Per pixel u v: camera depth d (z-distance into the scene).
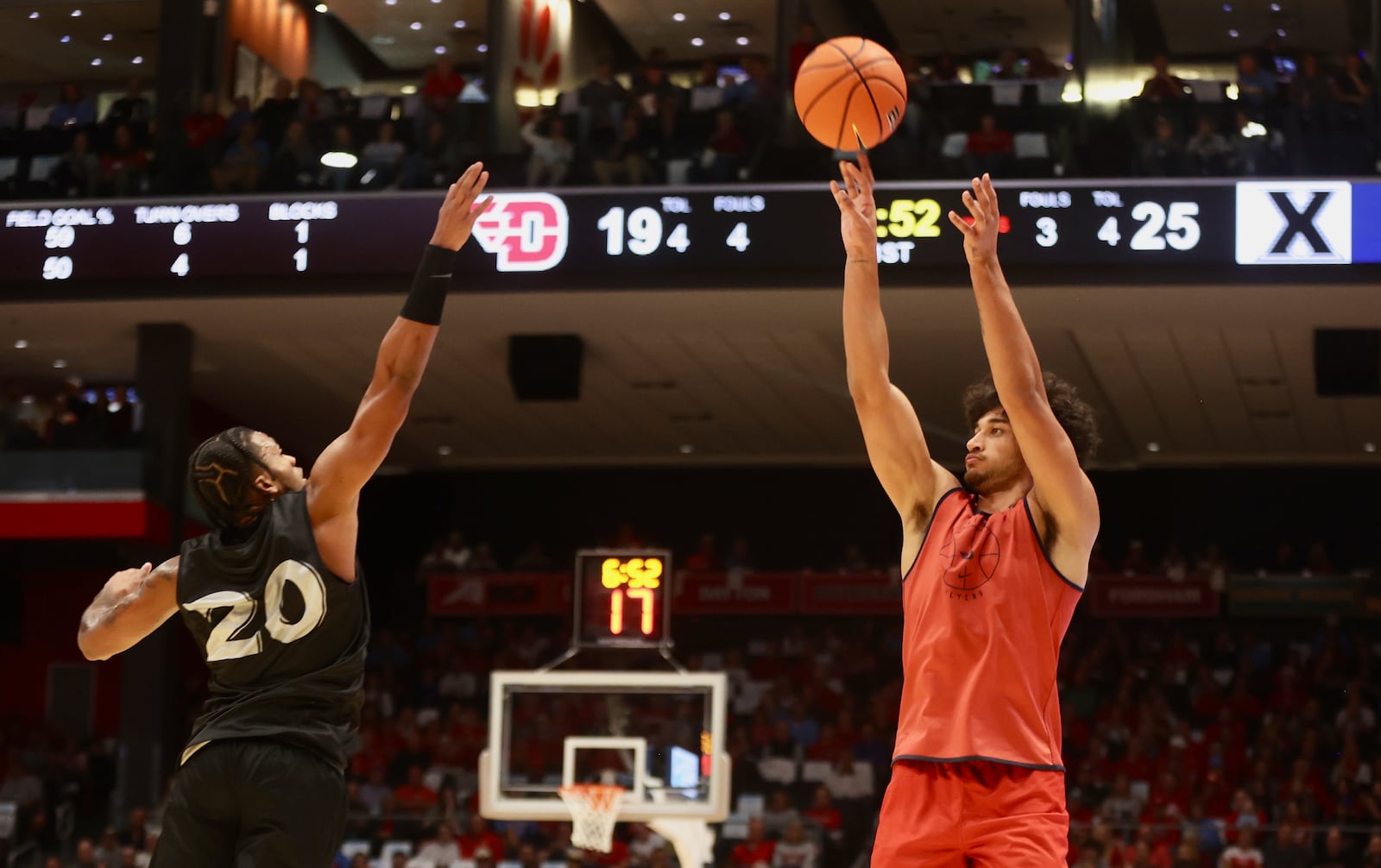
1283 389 25.34
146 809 21.34
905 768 4.12
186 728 26.06
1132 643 26.67
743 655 27.89
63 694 26.97
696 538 31.38
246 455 4.16
